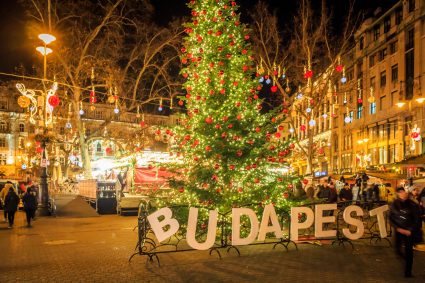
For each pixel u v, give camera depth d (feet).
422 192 49.06
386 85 140.46
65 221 62.95
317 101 99.76
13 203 55.57
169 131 45.78
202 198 41.37
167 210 31.32
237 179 42.55
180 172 44.52
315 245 38.24
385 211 38.17
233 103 43.27
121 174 75.56
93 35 94.27
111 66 97.19
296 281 25.76
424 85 117.08
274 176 43.55
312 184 78.07
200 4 46.78
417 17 119.96
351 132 165.78
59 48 93.97
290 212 36.55
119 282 25.99
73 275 27.84
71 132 140.97
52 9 91.56
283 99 90.27
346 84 140.26
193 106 45.52
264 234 34.60
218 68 44.24
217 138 42.29
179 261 31.91
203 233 39.47
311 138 94.99
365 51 153.89
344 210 36.55
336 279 26.23
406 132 127.65
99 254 35.17
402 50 128.36
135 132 99.45
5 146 248.93
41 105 71.41
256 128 41.75
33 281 26.45
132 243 41.19
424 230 48.60
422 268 29.22
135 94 99.76
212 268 29.45
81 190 92.27
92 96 81.71
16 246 39.75
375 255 33.86
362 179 84.07
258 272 28.17
